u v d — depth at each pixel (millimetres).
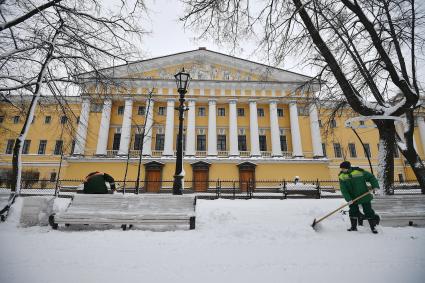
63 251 4230
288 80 35406
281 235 5539
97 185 7605
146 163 30969
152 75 35062
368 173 6254
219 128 35438
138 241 4973
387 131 9711
